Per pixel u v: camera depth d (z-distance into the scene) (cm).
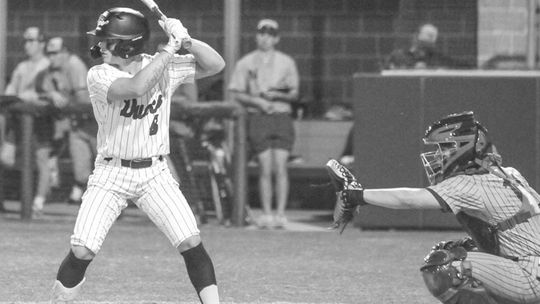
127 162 2044
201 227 3922
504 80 3809
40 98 4078
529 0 4094
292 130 3947
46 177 4022
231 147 3941
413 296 2591
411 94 3812
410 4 4178
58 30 4547
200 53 2098
